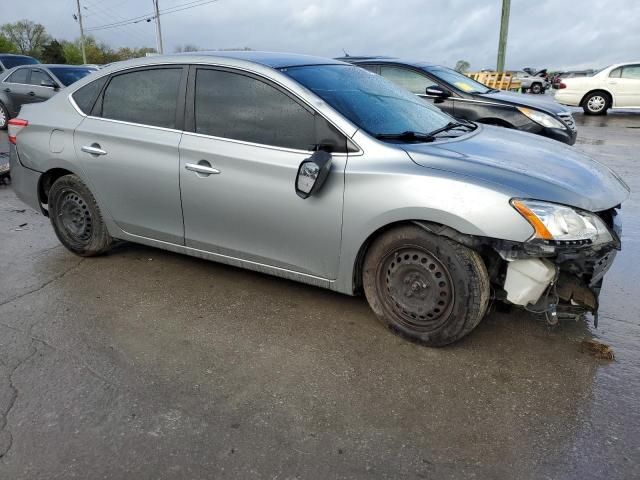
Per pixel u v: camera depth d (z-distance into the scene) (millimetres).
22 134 4551
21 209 6250
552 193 2846
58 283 4102
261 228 3500
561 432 2488
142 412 2621
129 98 4055
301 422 2557
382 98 3732
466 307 2965
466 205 2826
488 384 2850
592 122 14641
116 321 3516
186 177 3695
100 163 4105
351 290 3346
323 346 3215
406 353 3139
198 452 2365
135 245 4891
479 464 2299
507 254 2805
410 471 2262
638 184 7211
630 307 3723
